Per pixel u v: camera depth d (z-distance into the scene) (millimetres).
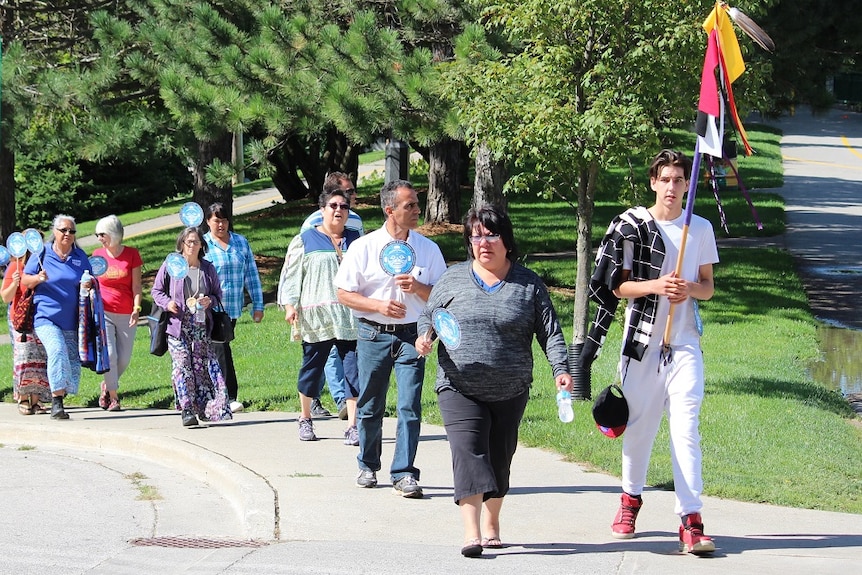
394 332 12211
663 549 10008
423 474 13531
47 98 28750
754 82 17609
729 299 30391
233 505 13031
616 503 11992
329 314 14945
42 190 65688
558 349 9672
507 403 9859
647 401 10008
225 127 25484
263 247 40125
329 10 27703
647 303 9852
